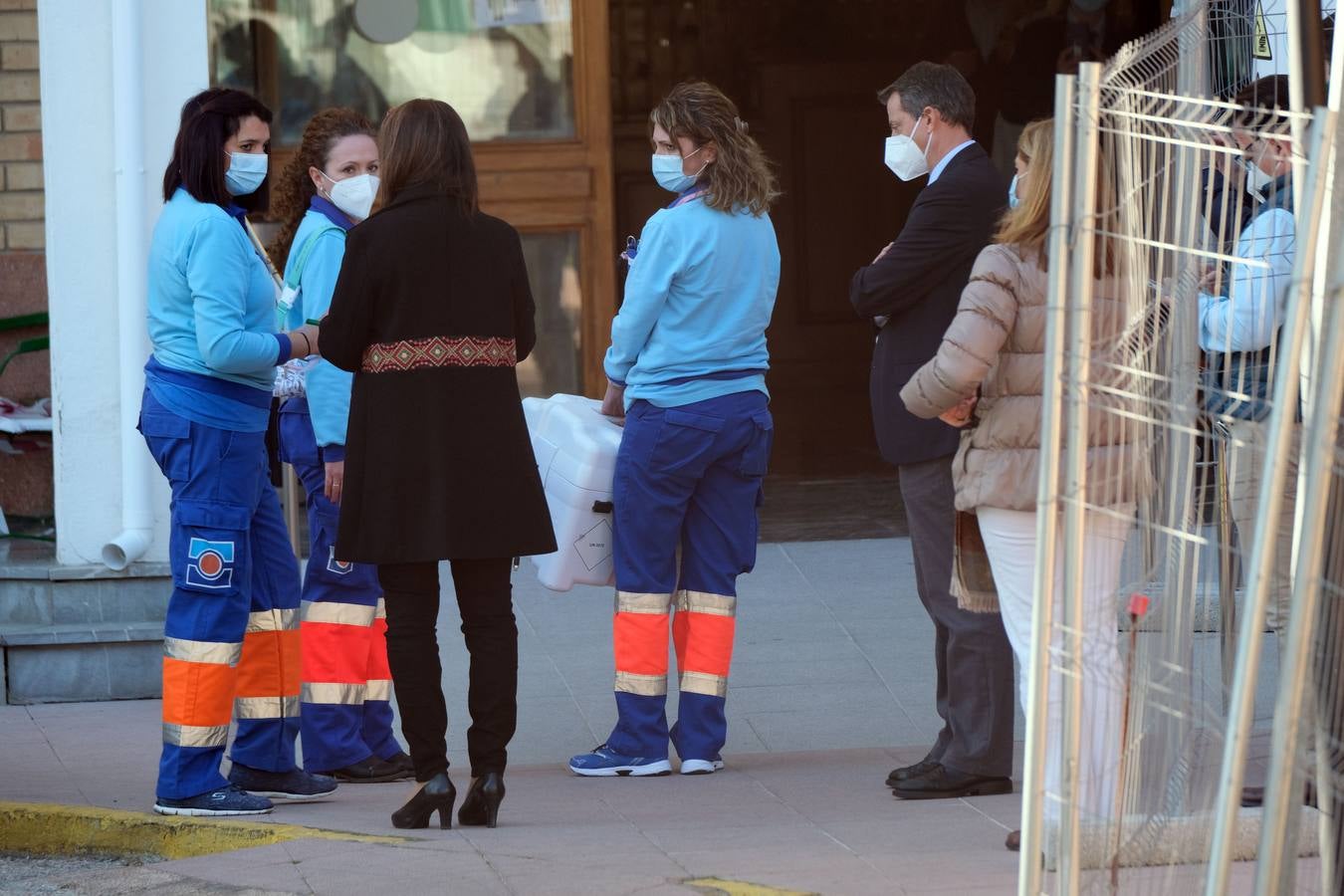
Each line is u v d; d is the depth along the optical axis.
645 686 18.00
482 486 14.93
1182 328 11.88
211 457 15.71
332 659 17.94
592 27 29.42
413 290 14.81
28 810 16.28
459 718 20.53
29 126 25.70
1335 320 9.24
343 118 17.59
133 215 22.03
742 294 17.70
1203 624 12.59
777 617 24.02
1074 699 10.56
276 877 13.88
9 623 22.34
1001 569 13.61
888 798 16.42
